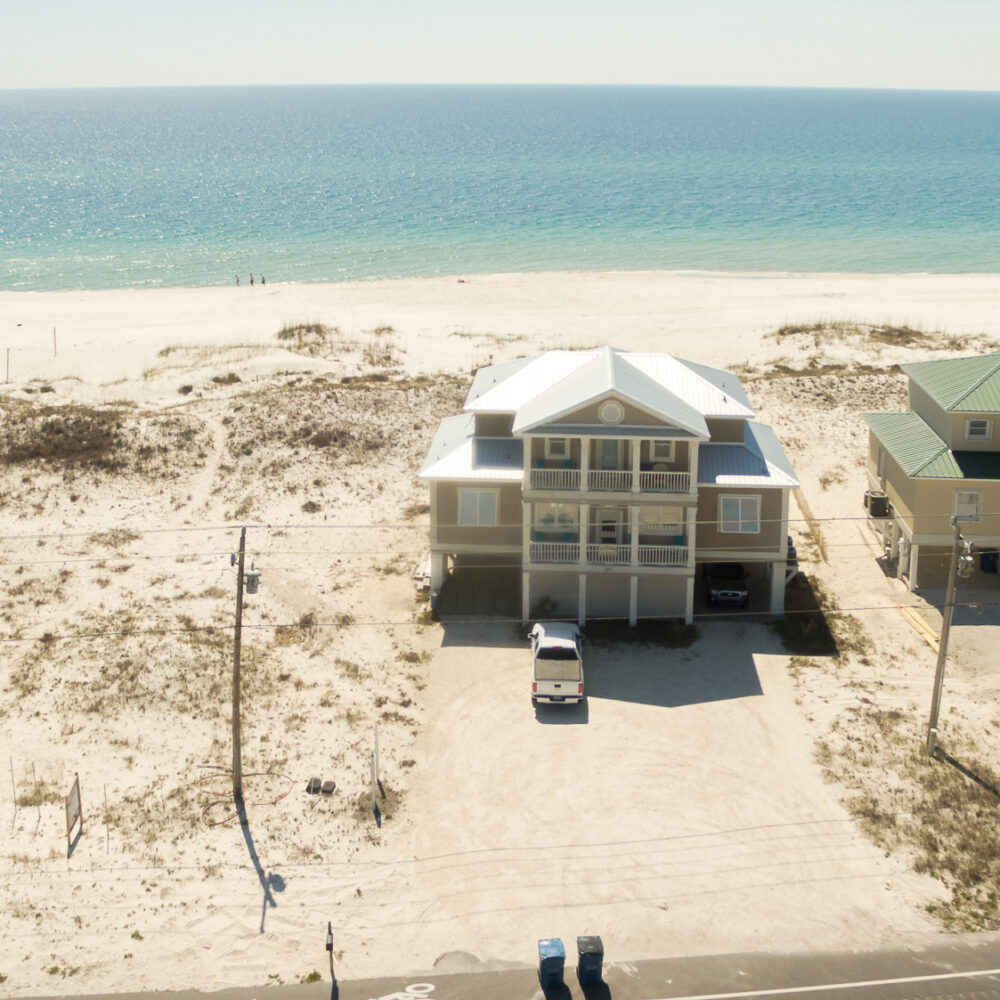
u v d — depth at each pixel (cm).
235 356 7206
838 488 5297
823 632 4059
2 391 6544
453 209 15988
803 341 7538
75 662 3819
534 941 2644
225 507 5119
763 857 2917
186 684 3697
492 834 3019
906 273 11225
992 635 4000
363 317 8675
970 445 4262
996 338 7600
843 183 19000
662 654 3934
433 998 2459
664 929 2675
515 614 4209
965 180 19638
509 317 8612
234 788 3136
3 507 5062
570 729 3494
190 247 13162
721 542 4128
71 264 12162
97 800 3130
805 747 3381
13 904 2733
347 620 4153
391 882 2842
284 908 2747
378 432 5897
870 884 2817
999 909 2722
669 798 3159
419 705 3628
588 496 3994
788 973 2519
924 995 2441
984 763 3272
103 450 5578
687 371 4459
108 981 2509
